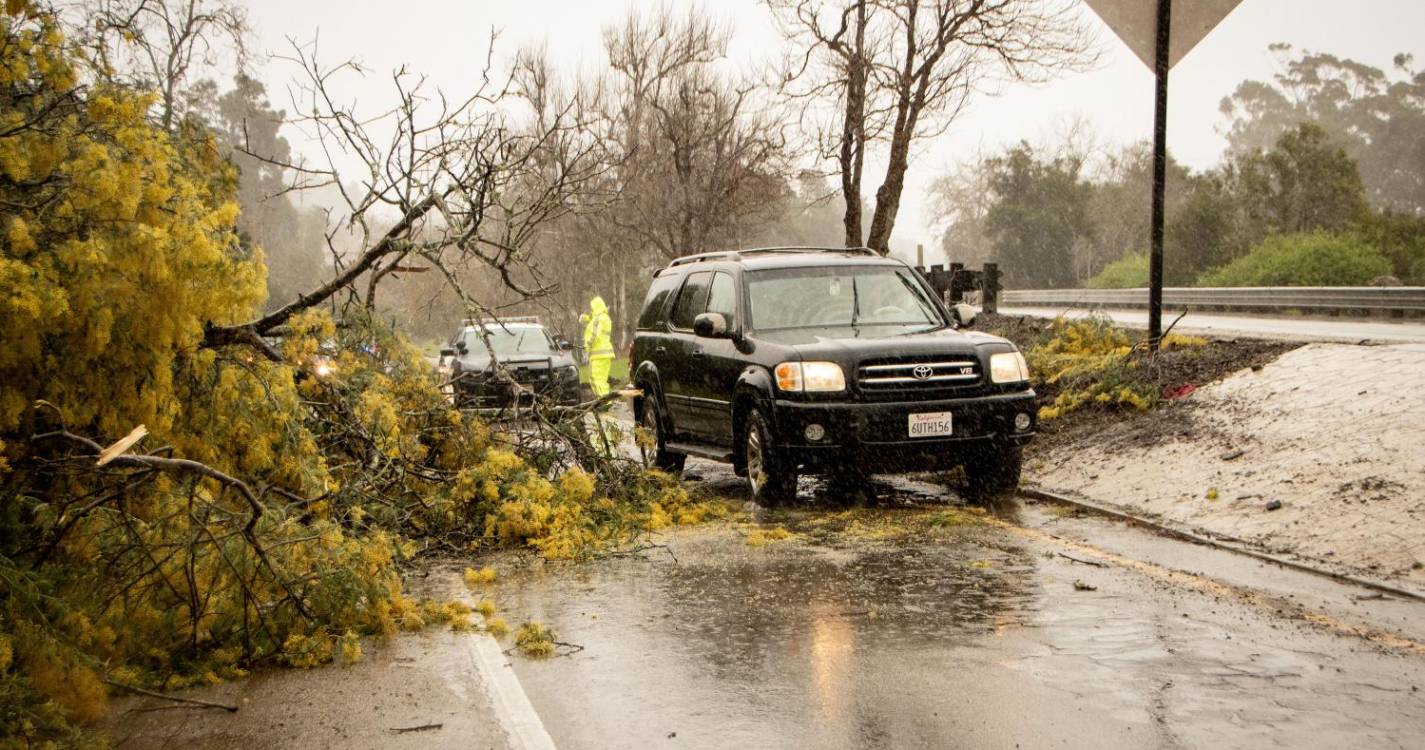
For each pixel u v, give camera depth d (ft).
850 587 24.40
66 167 20.24
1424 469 28.30
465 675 18.90
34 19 21.34
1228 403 39.17
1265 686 17.26
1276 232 200.34
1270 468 31.83
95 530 19.33
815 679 18.20
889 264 40.32
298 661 19.67
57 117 21.08
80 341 19.98
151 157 21.22
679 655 19.89
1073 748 15.01
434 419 33.50
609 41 139.03
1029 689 17.39
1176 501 31.78
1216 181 217.56
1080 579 24.52
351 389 31.09
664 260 156.35
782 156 126.72
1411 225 179.52
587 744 15.80
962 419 34.04
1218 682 17.48
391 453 30.63
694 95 126.93
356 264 28.04
